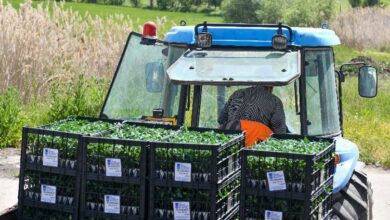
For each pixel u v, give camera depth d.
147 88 9.64
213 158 5.92
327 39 8.44
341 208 7.94
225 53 7.85
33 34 20.94
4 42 20.25
